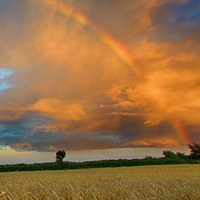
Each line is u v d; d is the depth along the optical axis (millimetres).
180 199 10945
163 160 105062
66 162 103375
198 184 17000
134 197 10633
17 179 30750
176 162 105375
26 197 10164
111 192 11180
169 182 20047
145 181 22797
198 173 42500
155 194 10969
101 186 16234
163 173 43812
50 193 10625
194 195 11031
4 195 9438
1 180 27906
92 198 10266
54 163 103500
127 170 65438
